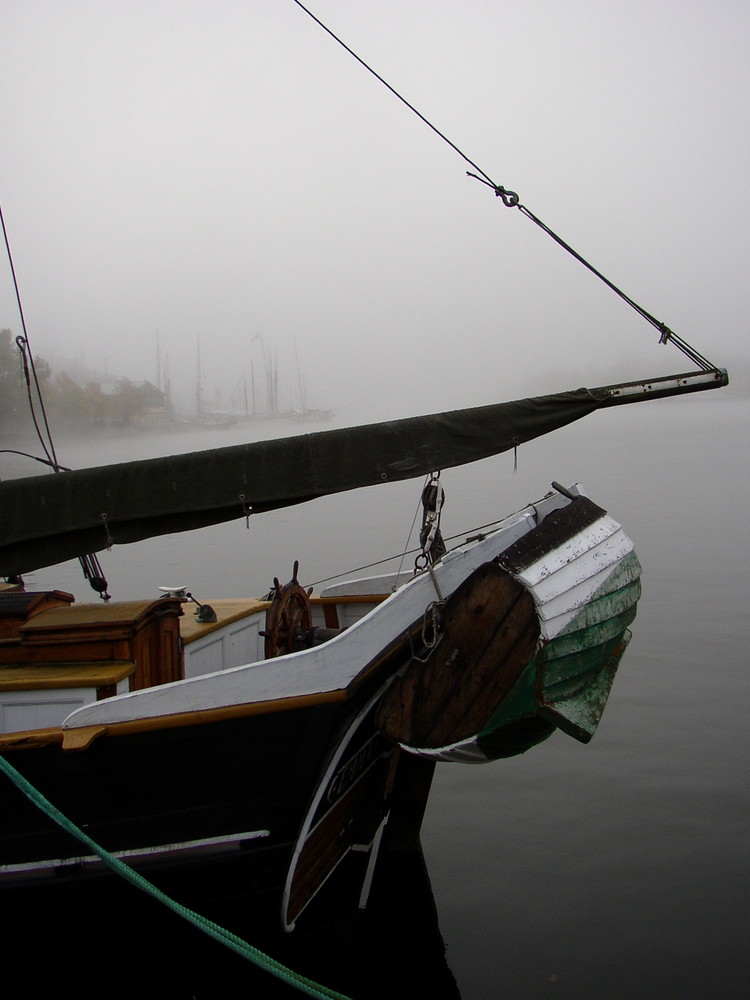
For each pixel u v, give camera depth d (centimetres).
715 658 1230
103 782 576
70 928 598
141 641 648
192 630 722
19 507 573
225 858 582
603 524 591
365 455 568
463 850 767
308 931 641
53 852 584
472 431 577
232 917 600
